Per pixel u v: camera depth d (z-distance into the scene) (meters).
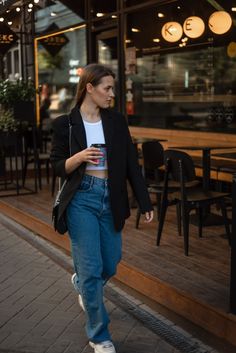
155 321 4.23
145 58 10.20
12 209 7.87
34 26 13.32
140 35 10.06
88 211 3.50
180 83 9.63
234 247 3.63
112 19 10.30
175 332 4.02
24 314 4.41
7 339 3.95
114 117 3.60
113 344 3.74
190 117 9.43
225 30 8.62
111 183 3.51
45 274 5.42
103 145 3.49
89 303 3.50
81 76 3.56
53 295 4.83
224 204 5.42
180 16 9.48
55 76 13.31
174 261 4.98
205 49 9.06
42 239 6.77
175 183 6.27
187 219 5.18
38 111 13.20
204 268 4.76
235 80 8.46
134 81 10.20
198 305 3.96
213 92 8.92
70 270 5.54
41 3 11.90
